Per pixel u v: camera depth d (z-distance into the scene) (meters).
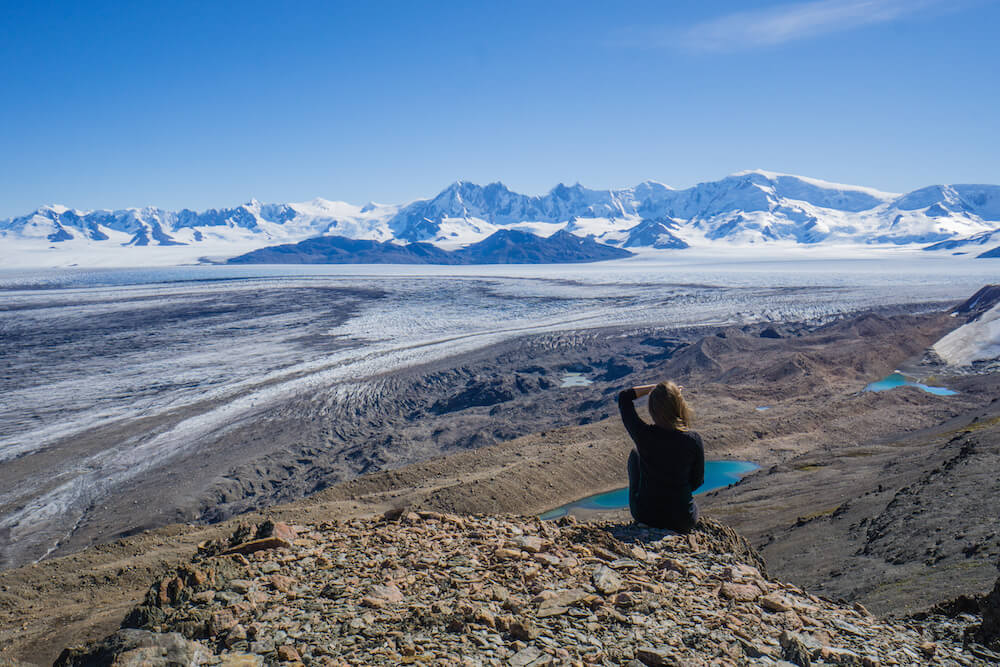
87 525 53.56
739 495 45.78
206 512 57.44
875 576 18.50
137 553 33.16
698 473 7.43
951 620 6.94
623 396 7.55
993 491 23.14
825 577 21.27
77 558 32.25
